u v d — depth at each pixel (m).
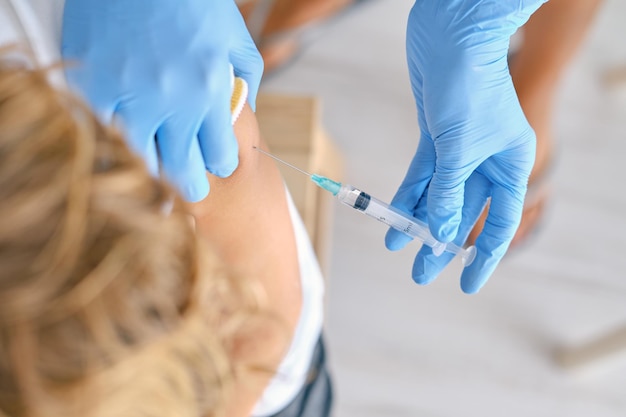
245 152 0.85
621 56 1.96
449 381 1.80
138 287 0.42
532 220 1.75
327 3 1.75
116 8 0.75
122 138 0.47
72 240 0.40
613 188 1.90
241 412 0.91
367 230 1.84
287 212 0.97
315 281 1.06
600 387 1.80
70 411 0.40
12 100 0.42
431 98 0.92
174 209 0.48
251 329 0.81
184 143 0.77
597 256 1.86
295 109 1.32
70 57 0.73
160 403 0.46
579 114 1.93
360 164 1.88
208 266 0.50
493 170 0.98
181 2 0.76
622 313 1.83
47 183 0.40
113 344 0.41
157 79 0.74
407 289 1.83
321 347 1.14
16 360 0.38
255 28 1.69
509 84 0.92
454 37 0.90
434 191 0.93
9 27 0.65
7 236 0.39
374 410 1.78
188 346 0.47
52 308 0.39
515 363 1.81
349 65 1.93
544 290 1.84
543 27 1.51
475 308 1.82
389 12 1.96
